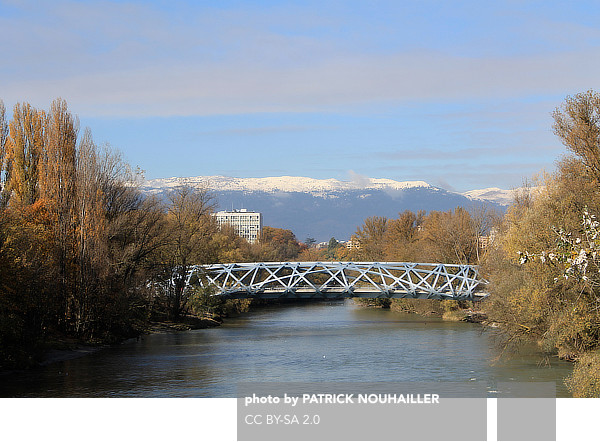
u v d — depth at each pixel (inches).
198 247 3609.7
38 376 1688.0
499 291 1985.7
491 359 1964.8
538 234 1790.1
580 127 1881.2
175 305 3302.2
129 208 2746.1
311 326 3405.5
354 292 3853.3
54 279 2122.3
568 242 1026.1
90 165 2354.8
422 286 4060.0
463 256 4212.6
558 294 1710.1
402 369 1814.7
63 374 1723.7
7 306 1760.6
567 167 1927.9
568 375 1640.0
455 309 3998.5
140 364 1914.4
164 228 3095.5
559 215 1768.0
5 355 1771.7
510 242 1984.5
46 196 2310.5
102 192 2498.8
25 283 1899.6
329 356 2113.7
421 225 5644.7
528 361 1889.8
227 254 4478.3
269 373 1752.0
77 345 2226.9
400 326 3326.8
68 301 2317.9
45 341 2070.6
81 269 2309.3
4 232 1866.4
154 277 3002.0
